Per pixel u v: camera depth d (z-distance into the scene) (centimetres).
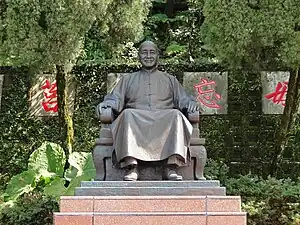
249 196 918
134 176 677
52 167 1045
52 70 977
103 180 704
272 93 1134
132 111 696
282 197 902
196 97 1145
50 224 872
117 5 1061
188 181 664
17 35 904
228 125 1138
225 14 883
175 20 1568
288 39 873
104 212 627
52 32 907
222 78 1144
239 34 875
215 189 651
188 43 1451
